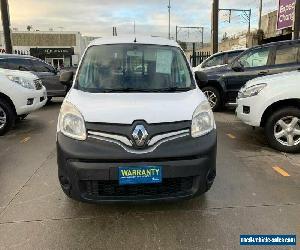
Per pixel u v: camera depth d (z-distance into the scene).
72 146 3.15
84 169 3.07
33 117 9.17
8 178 4.51
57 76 11.53
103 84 3.97
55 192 4.04
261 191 4.01
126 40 4.57
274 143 5.50
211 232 3.15
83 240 3.05
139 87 3.94
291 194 3.92
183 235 3.11
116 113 3.21
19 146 6.10
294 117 5.34
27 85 7.23
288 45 7.93
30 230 3.21
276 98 5.37
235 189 4.07
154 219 3.39
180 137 3.18
